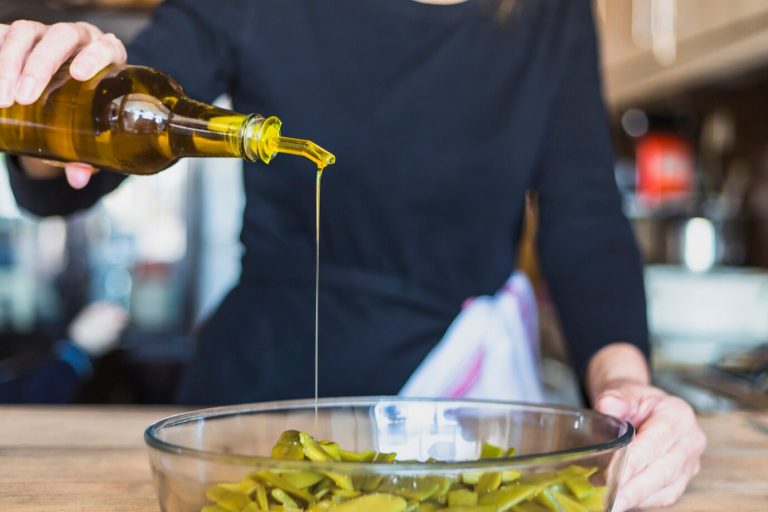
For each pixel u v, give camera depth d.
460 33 1.07
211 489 0.49
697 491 0.74
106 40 0.69
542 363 2.56
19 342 3.09
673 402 0.72
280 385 1.09
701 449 0.71
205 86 1.03
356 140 1.05
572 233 1.12
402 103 1.05
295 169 1.05
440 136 1.06
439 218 1.08
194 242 3.12
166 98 0.68
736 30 2.04
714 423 0.99
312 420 0.66
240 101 1.09
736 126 2.78
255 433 0.64
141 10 2.65
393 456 0.57
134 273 3.13
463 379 1.08
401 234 1.08
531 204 1.28
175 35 1.01
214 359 1.13
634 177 3.10
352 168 1.06
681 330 2.51
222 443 0.62
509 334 1.12
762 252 2.70
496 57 1.09
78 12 2.63
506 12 1.10
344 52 1.05
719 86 2.70
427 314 1.09
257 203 1.09
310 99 1.05
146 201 3.11
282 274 1.09
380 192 1.06
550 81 1.11
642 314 1.03
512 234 1.16
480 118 1.08
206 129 0.66
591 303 1.05
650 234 2.97
